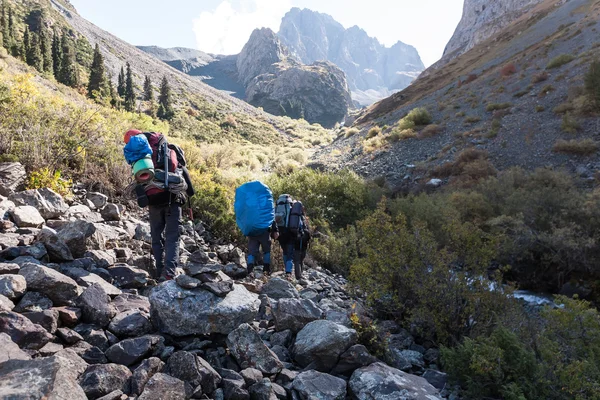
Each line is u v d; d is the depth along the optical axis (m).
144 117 15.34
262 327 3.74
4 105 7.38
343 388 2.73
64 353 2.22
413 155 23.83
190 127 79.25
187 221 7.20
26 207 4.31
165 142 4.03
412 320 4.27
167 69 162.25
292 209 6.13
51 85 32.00
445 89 43.50
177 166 4.11
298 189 13.19
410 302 4.56
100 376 2.08
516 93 26.56
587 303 3.57
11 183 5.04
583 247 8.57
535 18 58.88
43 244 3.45
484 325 3.99
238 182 13.14
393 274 4.57
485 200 12.81
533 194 10.63
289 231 6.03
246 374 2.57
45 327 2.38
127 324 2.77
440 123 28.95
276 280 4.83
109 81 82.88
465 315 4.10
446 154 21.44
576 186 13.56
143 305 3.14
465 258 4.73
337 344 3.06
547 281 9.09
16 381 1.58
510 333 3.08
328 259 8.58
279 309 3.55
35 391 1.54
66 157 6.80
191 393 2.21
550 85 24.31
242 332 2.82
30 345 2.17
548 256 9.01
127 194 6.91
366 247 4.91
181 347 2.79
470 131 23.25
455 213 11.13
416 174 20.48
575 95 20.73
